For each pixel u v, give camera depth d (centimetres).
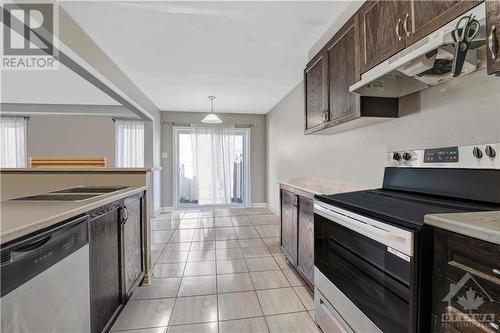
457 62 99
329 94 206
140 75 340
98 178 224
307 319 175
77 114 478
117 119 521
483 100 118
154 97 454
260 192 613
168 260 280
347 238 131
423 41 115
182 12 197
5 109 458
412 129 159
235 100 481
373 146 198
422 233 87
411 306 89
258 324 171
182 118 576
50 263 95
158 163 543
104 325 146
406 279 91
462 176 125
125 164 524
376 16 149
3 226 82
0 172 215
